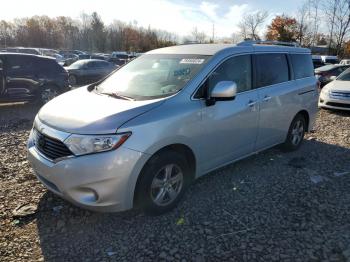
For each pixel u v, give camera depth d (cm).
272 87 490
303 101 562
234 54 429
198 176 397
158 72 415
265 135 489
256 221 352
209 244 313
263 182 448
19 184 428
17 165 496
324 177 472
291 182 451
